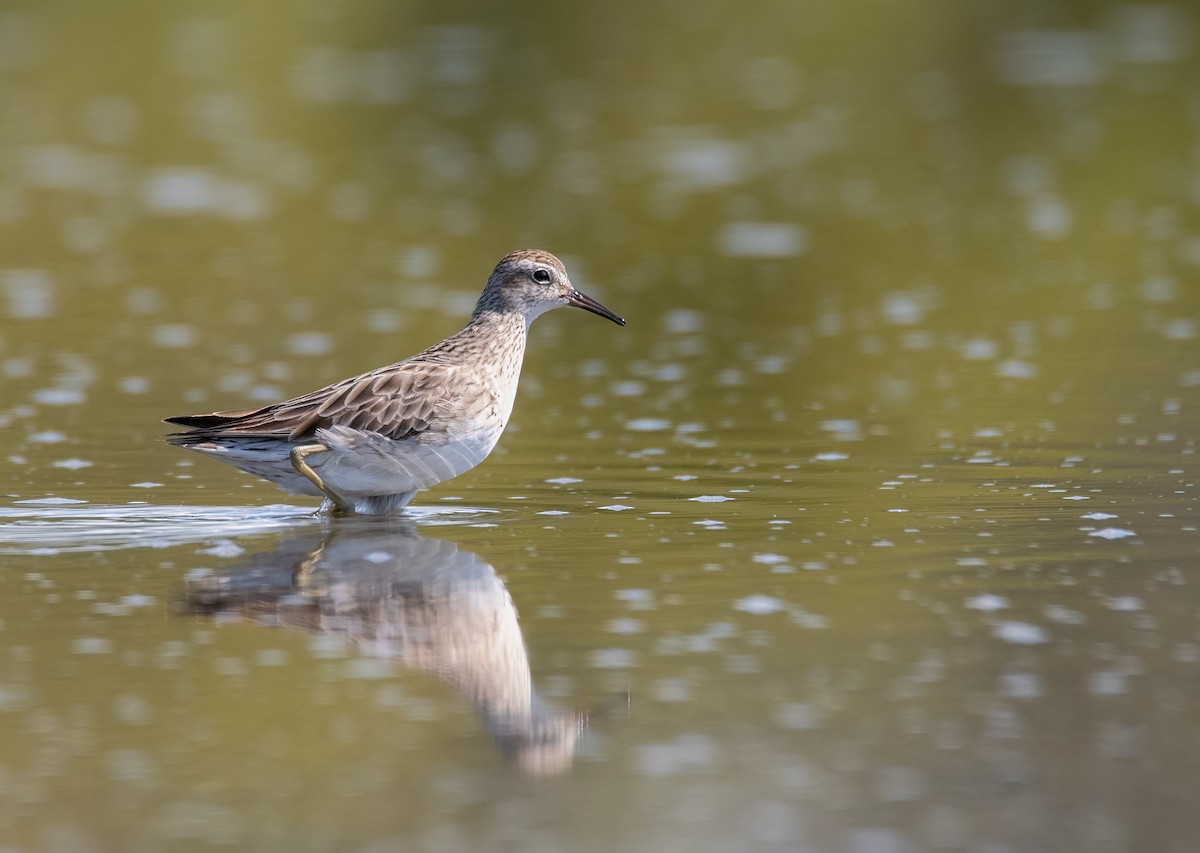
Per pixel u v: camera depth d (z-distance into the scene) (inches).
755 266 958.4
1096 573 442.6
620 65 1566.2
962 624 403.2
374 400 522.9
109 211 1105.4
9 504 533.3
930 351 775.1
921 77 1515.7
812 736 342.6
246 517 520.4
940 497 532.1
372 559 466.3
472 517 518.3
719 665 378.9
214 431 517.7
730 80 1518.2
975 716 350.6
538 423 657.6
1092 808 312.8
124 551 476.4
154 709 356.5
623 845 302.5
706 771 328.8
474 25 1729.8
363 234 1040.8
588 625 406.3
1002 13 1760.6
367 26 1706.4
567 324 846.5
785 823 309.0
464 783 324.8
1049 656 381.7
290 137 1321.4
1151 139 1273.4
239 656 386.3
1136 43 1625.2
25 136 1331.2
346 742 341.7
